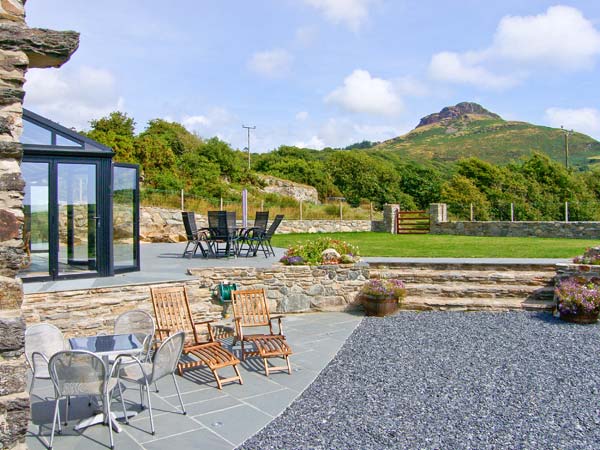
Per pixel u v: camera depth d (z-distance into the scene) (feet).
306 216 80.07
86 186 27.27
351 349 22.33
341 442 13.23
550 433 13.84
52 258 26.12
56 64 11.27
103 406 14.60
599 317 27.14
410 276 32.30
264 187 104.01
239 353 21.85
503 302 29.96
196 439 13.43
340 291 30.76
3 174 9.96
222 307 28.60
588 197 108.68
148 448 12.91
